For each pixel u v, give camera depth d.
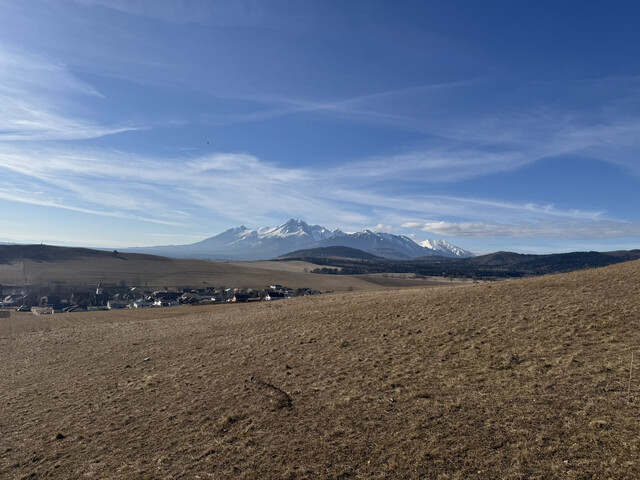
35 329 58.72
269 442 13.49
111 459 13.89
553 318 23.33
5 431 17.83
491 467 10.26
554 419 11.99
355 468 11.22
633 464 9.34
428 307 33.59
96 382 24.25
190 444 14.22
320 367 21.39
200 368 24.47
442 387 15.92
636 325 19.38
